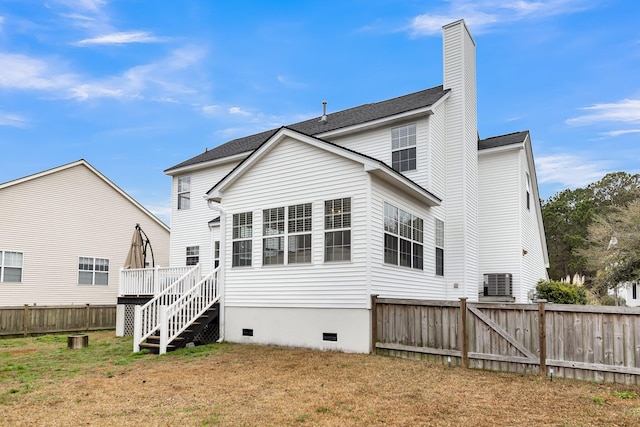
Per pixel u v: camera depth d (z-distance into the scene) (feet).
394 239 37.55
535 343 27.17
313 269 36.19
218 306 41.37
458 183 48.39
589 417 19.34
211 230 59.16
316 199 36.81
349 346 33.78
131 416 19.62
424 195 40.81
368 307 33.22
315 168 37.17
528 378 26.16
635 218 83.66
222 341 40.37
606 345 25.11
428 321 30.99
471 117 52.65
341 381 25.26
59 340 48.21
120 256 82.74
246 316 39.63
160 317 37.47
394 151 47.29
